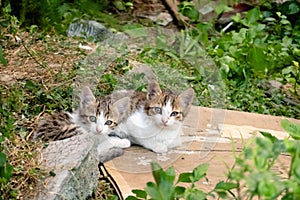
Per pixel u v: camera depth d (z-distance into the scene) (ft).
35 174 10.88
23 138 12.38
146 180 12.34
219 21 23.93
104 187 12.20
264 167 7.29
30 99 14.42
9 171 10.32
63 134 13.21
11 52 16.74
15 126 12.94
